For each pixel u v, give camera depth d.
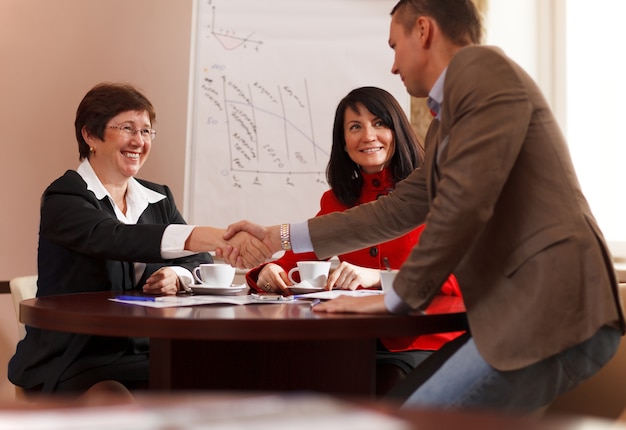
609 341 1.27
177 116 2.98
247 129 2.98
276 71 3.01
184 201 2.95
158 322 1.21
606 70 2.95
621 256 2.85
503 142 1.28
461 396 1.27
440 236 1.28
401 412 0.55
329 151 2.99
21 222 2.98
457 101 1.35
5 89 3.02
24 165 3.00
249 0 3.03
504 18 3.07
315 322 1.20
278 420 0.49
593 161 2.94
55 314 1.34
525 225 1.30
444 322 1.33
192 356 1.60
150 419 0.49
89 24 3.04
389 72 3.03
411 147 2.29
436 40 1.50
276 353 1.64
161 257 1.88
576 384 1.31
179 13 3.01
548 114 1.36
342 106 2.29
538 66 3.05
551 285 1.25
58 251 2.01
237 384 1.63
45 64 3.03
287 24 3.03
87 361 1.83
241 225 1.83
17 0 3.04
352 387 1.60
